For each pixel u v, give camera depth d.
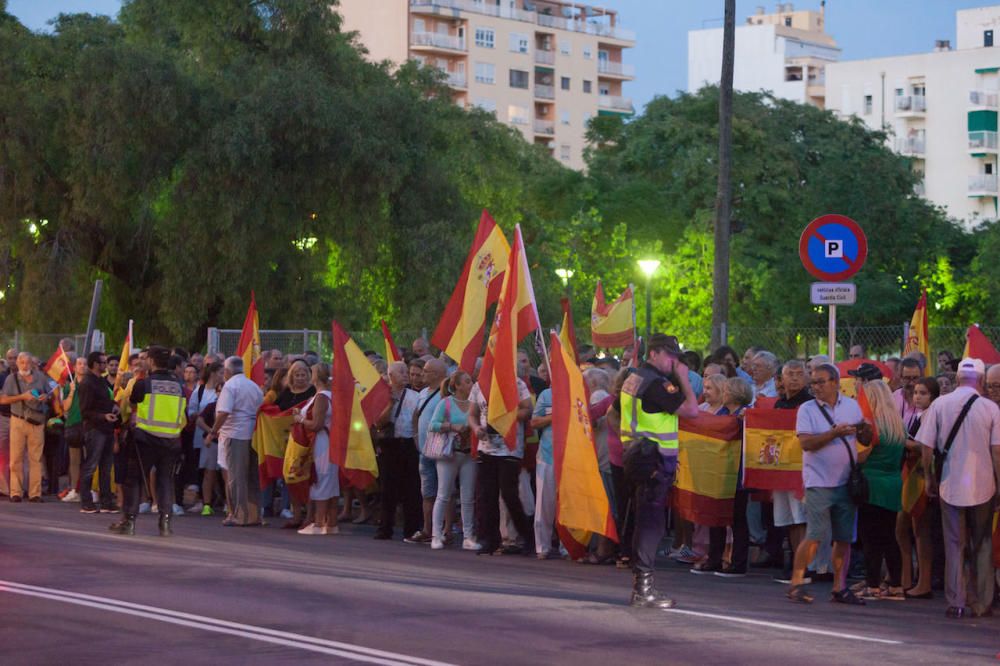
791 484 13.42
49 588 11.01
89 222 38.84
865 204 50.47
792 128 69.25
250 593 10.88
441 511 15.77
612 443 14.21
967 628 10.59
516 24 116.94
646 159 66.94
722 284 22.20
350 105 37.44
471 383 15.82
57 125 37.22
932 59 105.19
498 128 55.31
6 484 22.08
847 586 12.08
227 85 37.66
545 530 14.91
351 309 39.66
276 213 36.56
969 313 52.06
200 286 36.75
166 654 8.45
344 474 17.11
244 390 18.05
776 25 122.88
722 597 11.84
